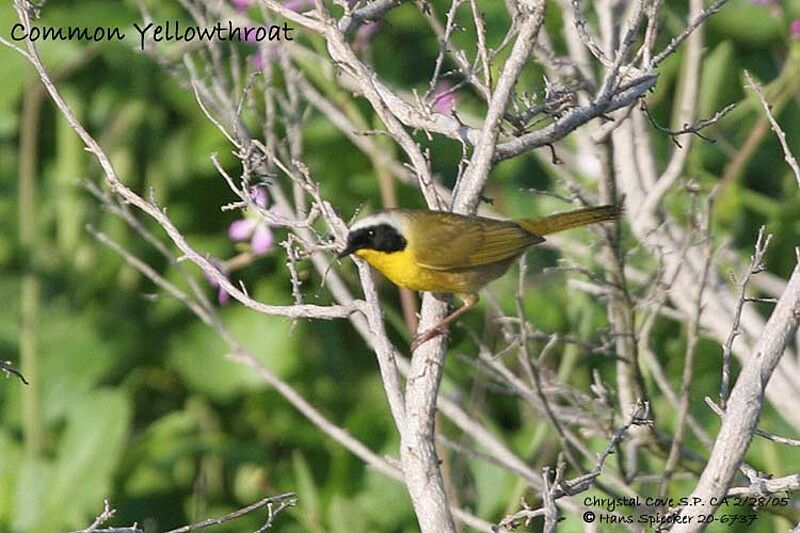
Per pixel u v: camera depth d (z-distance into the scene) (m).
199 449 12.47
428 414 7.06
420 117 7.73
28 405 12.63
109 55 13.32
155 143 13.34
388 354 7.15
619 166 10.31
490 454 10.95
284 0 10.91
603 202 9.23
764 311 12.07
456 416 9.56
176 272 13.14
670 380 11.39
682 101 10.73
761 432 6.52
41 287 13.13
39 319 13.04
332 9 10.65
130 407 12.41
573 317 11.70
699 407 11.35
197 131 13.33
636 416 6.96
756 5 13.27
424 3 8.02
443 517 6.79
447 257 8.76
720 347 11.44
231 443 12.52
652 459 10.73
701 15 7.11
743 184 13.32
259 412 12.91
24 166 12.84
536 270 12.37
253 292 12.97
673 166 9.80
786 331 6.52
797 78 11.30
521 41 6.99
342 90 11.21
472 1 7.25
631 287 11.71
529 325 9.94
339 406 12.85
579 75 8.84
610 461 10.69
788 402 9.91
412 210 8.90
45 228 13.31
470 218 9.02
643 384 9.45
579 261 11.74
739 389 6.50
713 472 6.48
